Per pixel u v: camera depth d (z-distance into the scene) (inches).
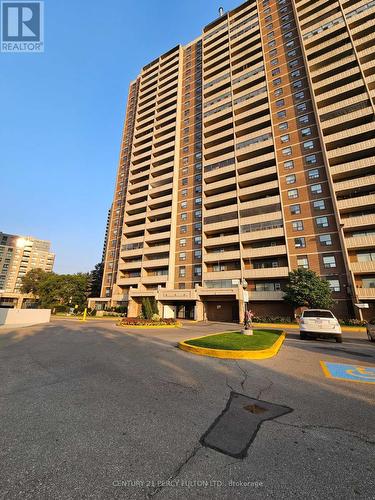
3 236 4741.6
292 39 1558.8
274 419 149.3
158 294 1418.6
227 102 1695.4
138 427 136.5
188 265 1520.7
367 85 1178.0
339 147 1230.9
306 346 439.5
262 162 1392.7
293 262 1168.2
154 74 2388.0
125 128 2454.5
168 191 1814.7
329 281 1064.2
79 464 104.3
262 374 247.6
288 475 99.3
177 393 190.2
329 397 187.6
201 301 1342.3
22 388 198.2
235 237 1336.1
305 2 1553.9
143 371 251.3
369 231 1067.3
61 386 203.3
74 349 374.0
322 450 117.0
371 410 164.2
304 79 1434.5
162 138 1958.7
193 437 127.1
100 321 1161.4
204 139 1694.1
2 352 348.5
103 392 190.1
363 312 983.0
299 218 1214.3
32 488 90.5
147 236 1732.3
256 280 1267.2
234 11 1939.0
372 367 281.7
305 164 1275.8
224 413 156.1
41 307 2033.7
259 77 1600.6
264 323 1043.9
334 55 1318.9
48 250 5452.8
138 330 706.2
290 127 1385.3
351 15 1355.8
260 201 1322.6
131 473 99.3
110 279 1946.4
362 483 94.9
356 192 1126.4
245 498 86.8
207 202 1521.9
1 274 4505.4
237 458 110.0
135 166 2048.5
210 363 290.2
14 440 121.6
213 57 1943.9
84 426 136.8
